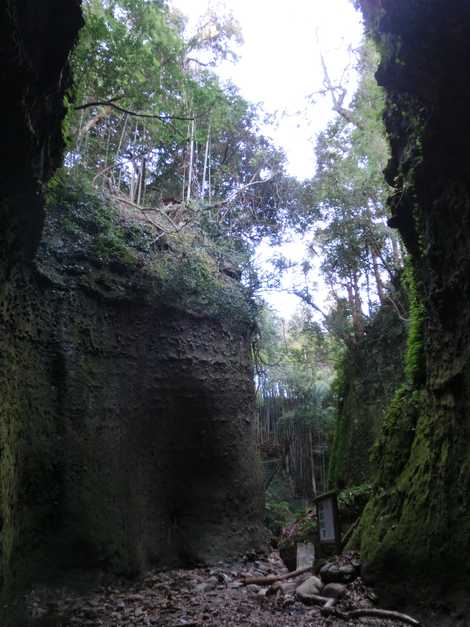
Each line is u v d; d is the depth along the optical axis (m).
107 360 9.00
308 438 18.81
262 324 17.58
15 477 6.32
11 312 6.51
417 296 6.64
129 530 8.54
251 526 11.05
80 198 9.20
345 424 12.48
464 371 4.86
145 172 12.75
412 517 5.26
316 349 17.09
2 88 4.14
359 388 12.14
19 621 5.86
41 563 6.89
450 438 5.02
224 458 10.88
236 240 13.48
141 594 7.56
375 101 10.55
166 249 10.77
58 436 7.63
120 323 9.46
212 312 11.32
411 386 6.85
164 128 9.44
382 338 11.75
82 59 7.29
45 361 7.78
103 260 9.16
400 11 4.41
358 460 11.20
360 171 11.95
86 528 7.57
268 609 6.04
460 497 4.64
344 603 5.43
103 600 7.08
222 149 14.51
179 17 11.24
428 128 5.04
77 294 8.58
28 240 6.09
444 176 5.23
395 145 6.56
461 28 4.10
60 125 5.75
